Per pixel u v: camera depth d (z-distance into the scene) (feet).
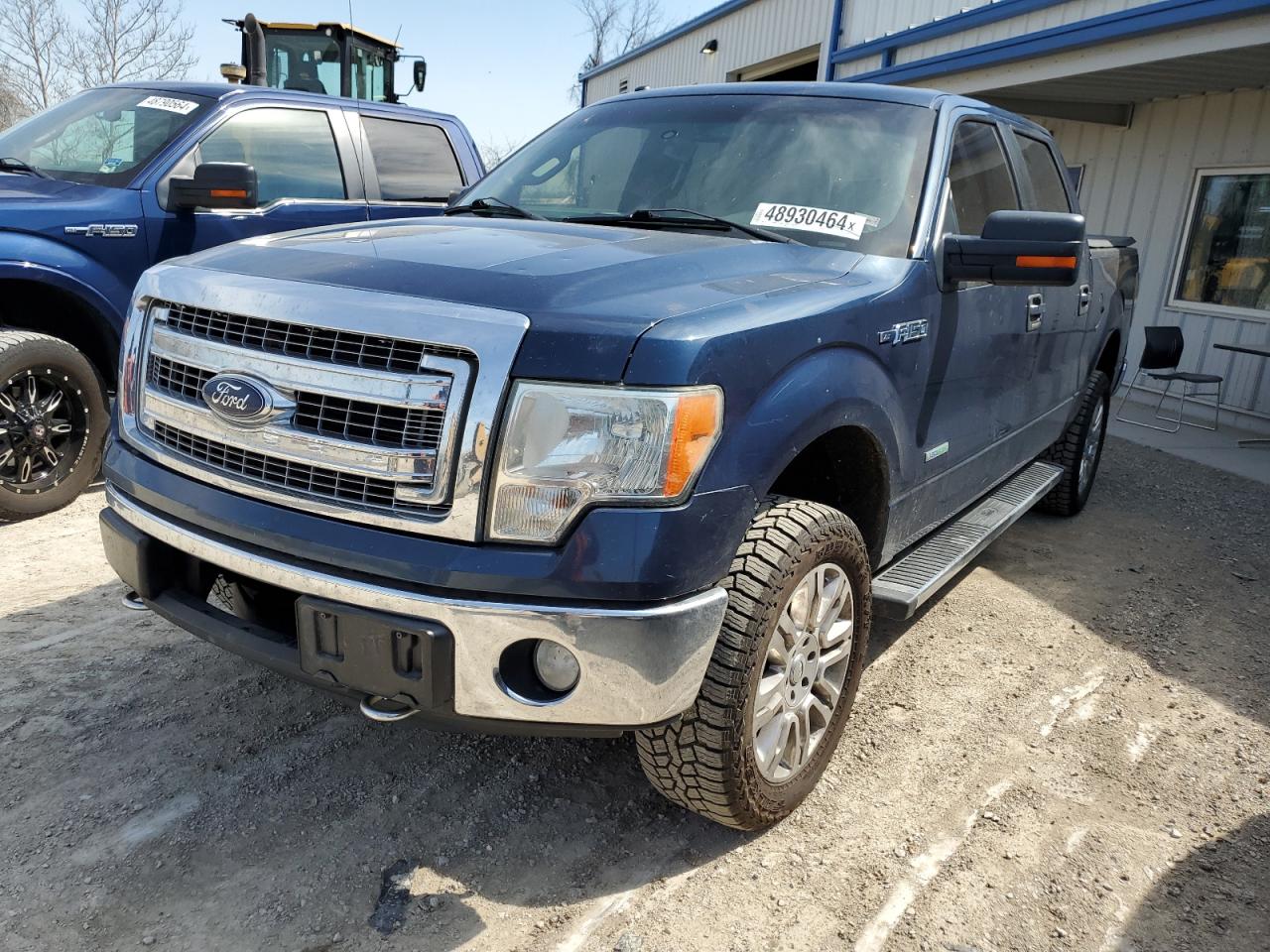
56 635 11.44
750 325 7.21
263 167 18.43
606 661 6.56
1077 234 9.27
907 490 9.89
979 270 9.82
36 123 18.33
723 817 8.04
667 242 9.05
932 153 10.66
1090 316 15.98
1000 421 12.59
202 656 11.14
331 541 6.79
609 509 6.52
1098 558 16.47
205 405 7.50
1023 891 8.01
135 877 7.62
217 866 7.81
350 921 7.30
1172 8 22.82
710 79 59.41
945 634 13.04
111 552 8.20
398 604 6.56
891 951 7.29
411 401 6.58
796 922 7.54
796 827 8.71
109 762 9.08
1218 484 22.21
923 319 9.58
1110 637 13.19
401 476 6.64
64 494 15.56
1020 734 10.50
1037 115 32.76
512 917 7.45
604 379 6.47
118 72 85.40
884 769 9.70
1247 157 29.53
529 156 12.60
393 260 7.66
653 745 7.63
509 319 6.57
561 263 7.70
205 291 7.62
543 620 6.45
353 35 33.09
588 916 7.50
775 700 8.01
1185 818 9.12
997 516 12.92
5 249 14.60
